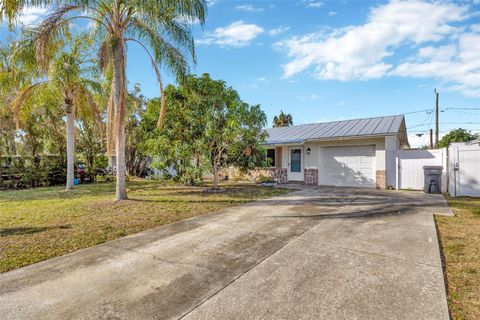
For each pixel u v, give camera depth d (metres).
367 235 4.73
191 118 10.48
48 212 6.98
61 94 11.70
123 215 6.54
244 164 11.19
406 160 11.66
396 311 2.46
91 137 19.69
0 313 2.47
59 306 2.58
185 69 9.25
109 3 8.13
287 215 6.42
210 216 6.39
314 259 3.69
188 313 2.46
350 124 14.82
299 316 2.40
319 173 14.05
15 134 17.52
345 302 2.62
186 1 7.99
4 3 6.48
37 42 7.71
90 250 4.14
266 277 3.17
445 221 5.68
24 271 3.40
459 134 30.48
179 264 3.57
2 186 13.94
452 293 2.79
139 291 2.87
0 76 11.56
